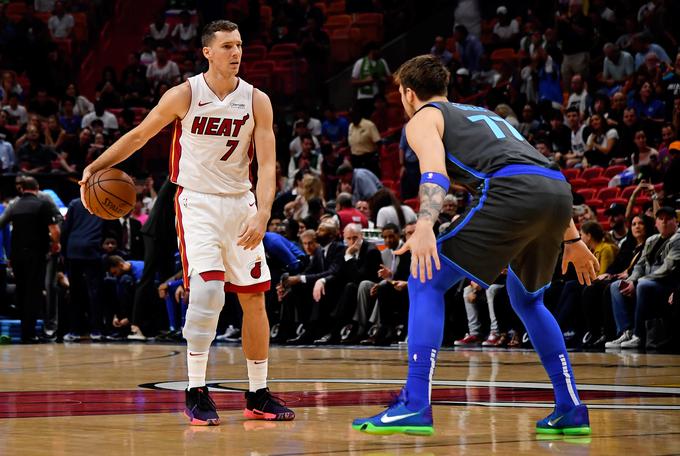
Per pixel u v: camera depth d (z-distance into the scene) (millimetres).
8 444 4500
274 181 6043
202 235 5836
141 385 8000
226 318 17297
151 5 32812
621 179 17750
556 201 4977
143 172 22328
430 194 4836
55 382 8328
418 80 5312
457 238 4977
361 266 15609
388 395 6984
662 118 19375
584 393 6938
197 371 5570
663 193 14578
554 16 26391
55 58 29594
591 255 5543
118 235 18922
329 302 15797
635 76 20406
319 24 30469
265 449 4328
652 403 6258
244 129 5945
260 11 32188
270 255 16156
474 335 14914
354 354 12469
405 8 29906
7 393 7293
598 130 19344
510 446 4387
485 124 5152
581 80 21391
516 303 5258
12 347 15289
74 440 4660
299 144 24047
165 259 17562
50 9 32656
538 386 7605
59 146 25156
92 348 14852
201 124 5863
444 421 5363
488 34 28578
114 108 28953
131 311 18328
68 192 21469
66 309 18766
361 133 23250
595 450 4234
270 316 16516
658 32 22922
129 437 4789
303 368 9828
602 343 13719
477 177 5039
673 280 13102
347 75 29203
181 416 5785
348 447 4379
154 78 29469
